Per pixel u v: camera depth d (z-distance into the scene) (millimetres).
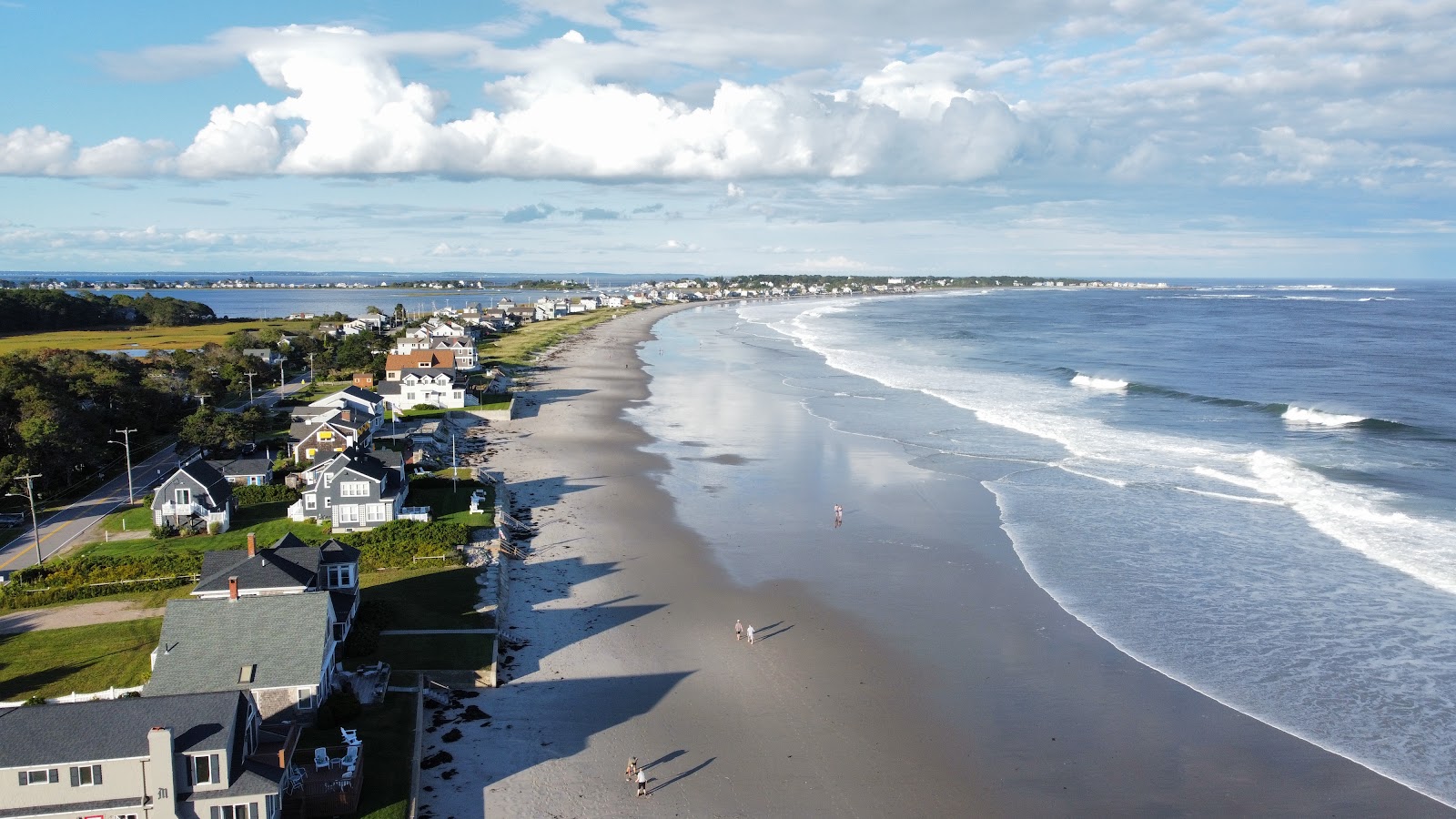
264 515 68438
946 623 49875
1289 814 33625
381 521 65188
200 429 87000
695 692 42812
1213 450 86562
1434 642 46094
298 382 136750
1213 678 43344
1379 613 49469
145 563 54438
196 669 37469
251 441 92312
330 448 83812
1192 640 47188
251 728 33125
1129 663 44969
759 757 37562
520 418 110250
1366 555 57781
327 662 40062
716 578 56875
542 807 34094
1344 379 131125
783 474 81000
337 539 60938
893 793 35219
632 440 96188
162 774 29688
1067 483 75688
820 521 67562
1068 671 44406
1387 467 78500
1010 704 41500
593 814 33750
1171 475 77688
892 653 46500
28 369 91125
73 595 50938
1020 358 168250
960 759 37344
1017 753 37719
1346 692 41750
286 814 32219
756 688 43156
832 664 45438
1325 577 54500
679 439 96750
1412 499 69125
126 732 30328
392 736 37469
